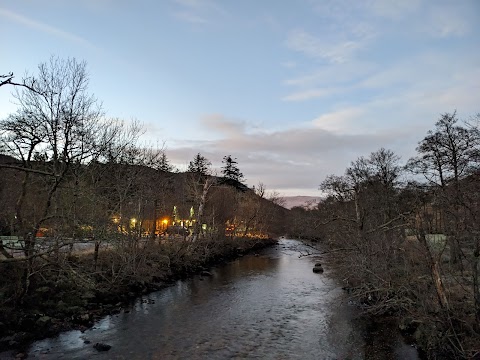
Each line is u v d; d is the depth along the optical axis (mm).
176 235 44094
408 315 16688
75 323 17578
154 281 28297
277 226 103500
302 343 16047
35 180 19484
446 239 13078
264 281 32000
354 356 14516
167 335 16906
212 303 23469
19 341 14828
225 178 96562
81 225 18875
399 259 19859
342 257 25266
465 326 12664
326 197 49750
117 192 26109
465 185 14711
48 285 18875
